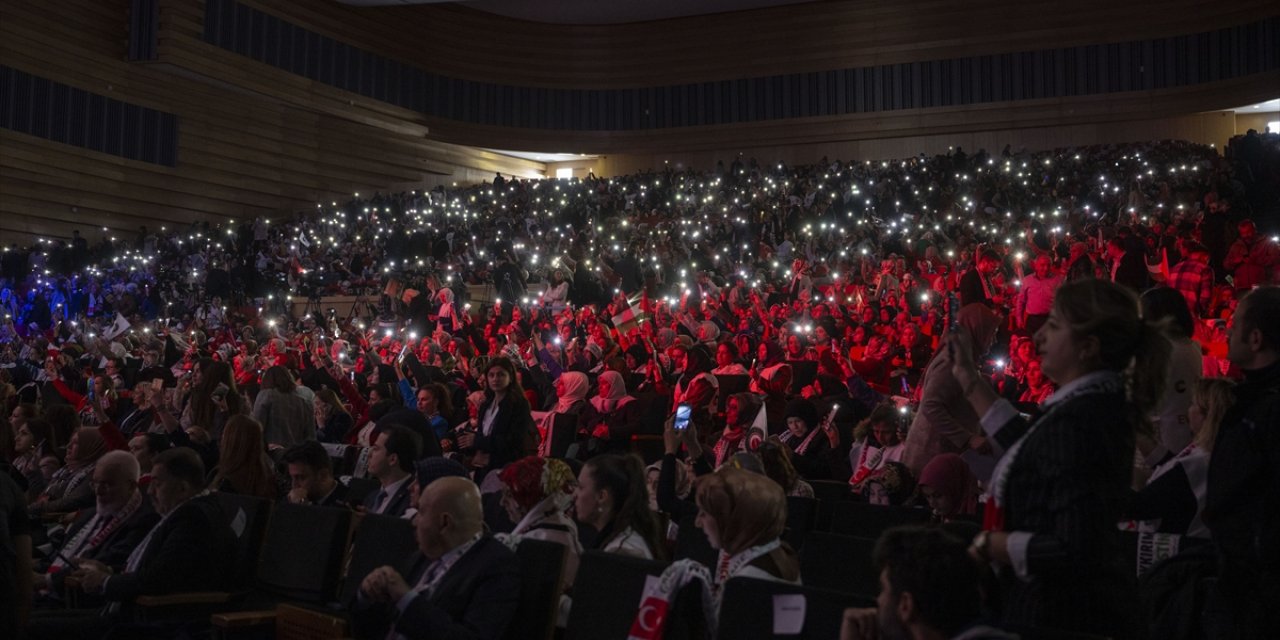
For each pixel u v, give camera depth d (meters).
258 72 30.67
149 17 28.42
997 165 27.48
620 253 24.41
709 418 9.47
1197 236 16.27
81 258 26.45
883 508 5.54
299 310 25.03
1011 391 9.96
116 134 28.39
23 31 26.12
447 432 9.23
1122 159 27.09
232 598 5.61
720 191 29.77
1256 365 3.62
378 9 34.91
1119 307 2.96
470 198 32.41
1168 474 4.25
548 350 13.31
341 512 5.53
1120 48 31.69
